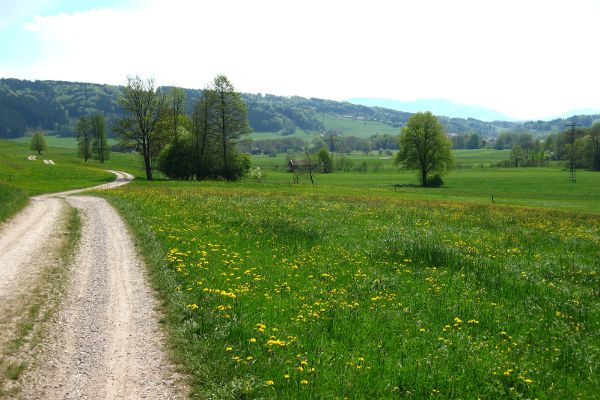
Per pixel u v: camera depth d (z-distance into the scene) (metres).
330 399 6.82
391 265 15.80
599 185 100.75
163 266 13.98
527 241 21.61
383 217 28.67
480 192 82.00
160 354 8.41
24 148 186.25
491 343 9.48
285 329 9.39
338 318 10.16
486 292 13.02
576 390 7.68
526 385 7.65
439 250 17.06
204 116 77.00
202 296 11.13
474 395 7.34
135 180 72.62
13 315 10.09
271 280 13.12
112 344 8.79
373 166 164.00
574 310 11.68
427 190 84.38
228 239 18.52
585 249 20.16
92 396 6.94
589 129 174.88
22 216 25.69
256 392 6.93
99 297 11.52
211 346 8.46
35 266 14.43
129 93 75.25
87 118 132.00
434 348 8.98
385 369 7.89
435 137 97.38
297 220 24.94
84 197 38.03
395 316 10.67
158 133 77.50
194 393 7.10
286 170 146.38
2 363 7.79
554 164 168.75
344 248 18.19
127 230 20.97
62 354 8.30
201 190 46.16
